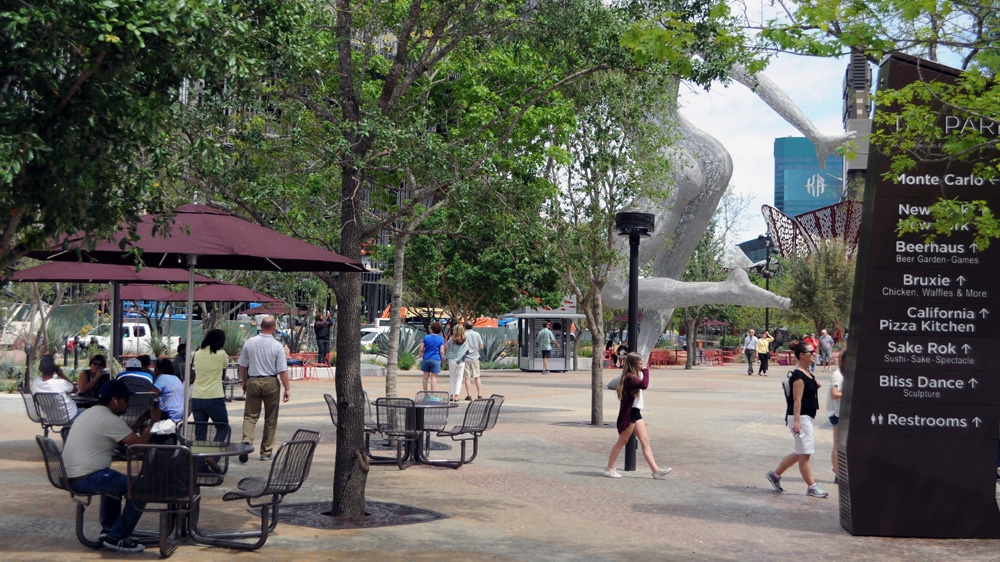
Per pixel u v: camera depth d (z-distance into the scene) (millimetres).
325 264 8680
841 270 57906
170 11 5605
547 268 16016
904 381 9062
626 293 27469
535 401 24219
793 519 9539
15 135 5172
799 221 62625
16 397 19281
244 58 6531
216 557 7355
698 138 27422
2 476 11117
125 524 7480
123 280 12109
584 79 15500
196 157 7547
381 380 31625
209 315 31047
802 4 7090
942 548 8406
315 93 11016
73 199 5719
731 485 11578
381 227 9570
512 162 11258
